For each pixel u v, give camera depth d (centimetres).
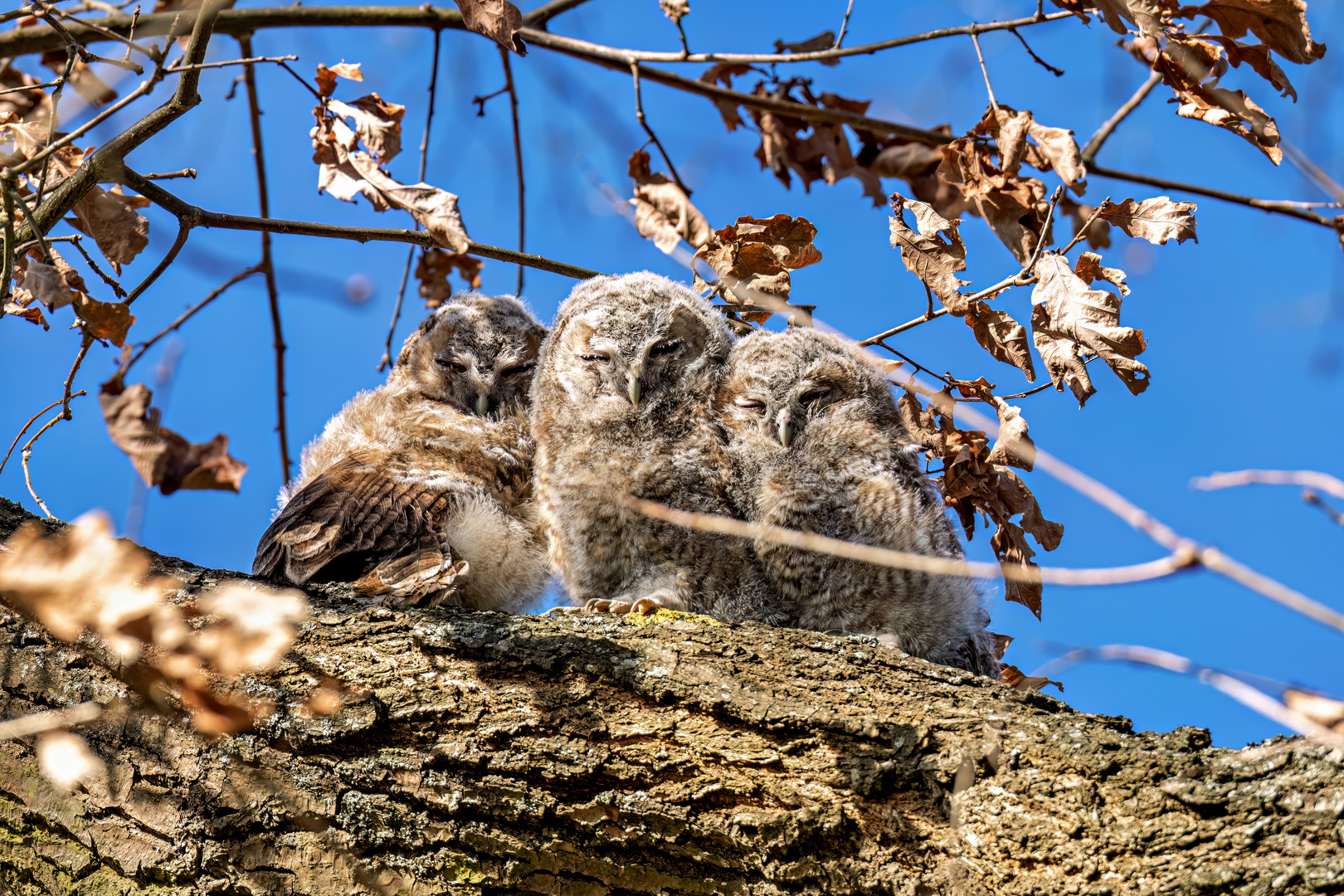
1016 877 603
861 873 630
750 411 996
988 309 872
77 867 692
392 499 964
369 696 693
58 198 840
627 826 655
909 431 977
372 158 924
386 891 661
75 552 482
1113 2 895
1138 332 807
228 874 672
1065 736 634
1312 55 865
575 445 1002
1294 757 581
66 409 902
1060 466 430
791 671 702
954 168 979
